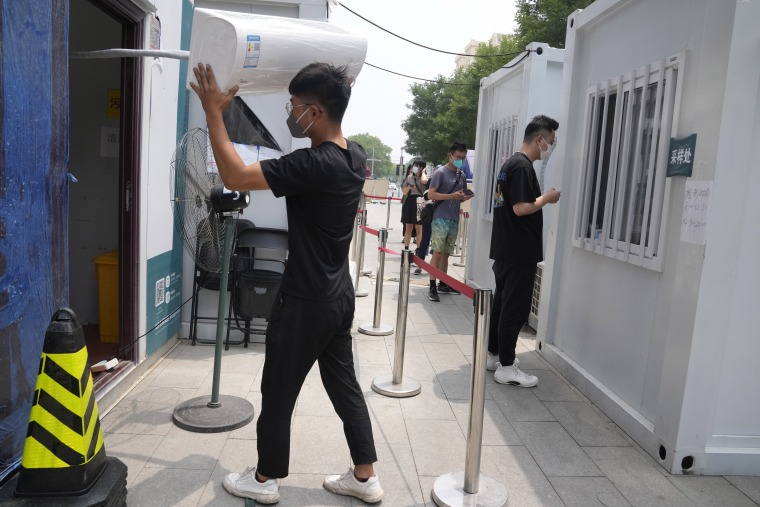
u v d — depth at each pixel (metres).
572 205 4.69
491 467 3.12
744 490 2.97
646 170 3.61
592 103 4.32
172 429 3.32
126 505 2.57
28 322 2.44
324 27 2.49
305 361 2.50
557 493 2.89
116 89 4.95
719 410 3.12
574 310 4.57
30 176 2.41
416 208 9.44
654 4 3.58
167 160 4.29
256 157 4.32
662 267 3.31
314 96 2.36
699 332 2.96
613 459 3.26
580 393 4.23
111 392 3.57
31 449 2.15
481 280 7.66
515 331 4.29
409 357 4.92
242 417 3.43
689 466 3.10
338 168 2.34
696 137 2.98
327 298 2.44
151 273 4.10
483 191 7.70
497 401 4.03
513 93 6.80
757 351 3.07
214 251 3.54
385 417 3.69
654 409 3.40
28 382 2.45
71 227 5.09
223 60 2.21
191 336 4.91
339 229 2.42
